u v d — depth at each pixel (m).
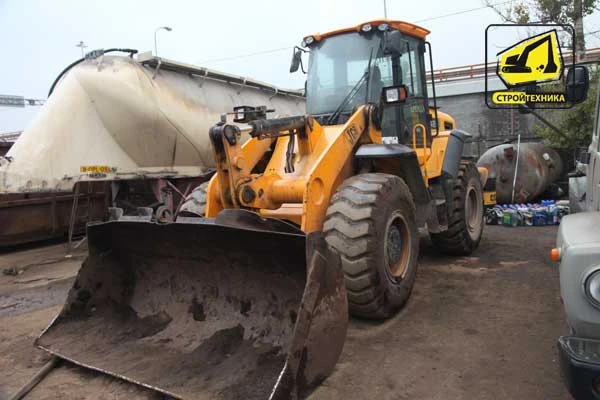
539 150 10.56
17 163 7.34
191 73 8.94
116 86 7.78
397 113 5.34
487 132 18.20
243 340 3.37
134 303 4.02
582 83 3.40
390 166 4.94
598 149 3.17
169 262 3.87
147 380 3.11
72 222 8.27
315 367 2.81
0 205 8.42
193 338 3.54
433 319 4.34
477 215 6.91
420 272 5.90
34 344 3.74
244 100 9.91
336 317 2.97
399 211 4.39
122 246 4.02
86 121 7.78
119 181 8.34
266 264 3.37
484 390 3.11
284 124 4.39
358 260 3.96
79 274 3.90
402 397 3.07
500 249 7.02
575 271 2.12
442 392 3.11
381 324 4.25
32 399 3.18
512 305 4.63
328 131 4.91
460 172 6.39
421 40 5.96
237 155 4.30
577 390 2.04
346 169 4.55
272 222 3.41
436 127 6.30
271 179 4.52
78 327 3.85
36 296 5.79
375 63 5.20
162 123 8.06
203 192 5.13
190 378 3.08
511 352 3.64
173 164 8.51
